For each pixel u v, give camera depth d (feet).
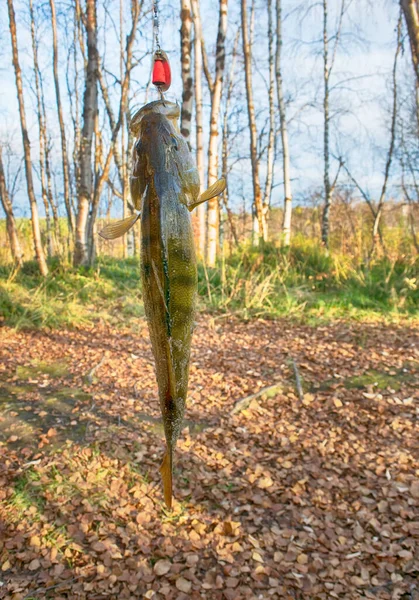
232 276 37.35
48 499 15.20
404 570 13.24
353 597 12.53
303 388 22.65
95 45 39.83
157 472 16.83
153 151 4.07
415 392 21.88
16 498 15.11
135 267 45.73
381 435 19.03
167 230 3.88
